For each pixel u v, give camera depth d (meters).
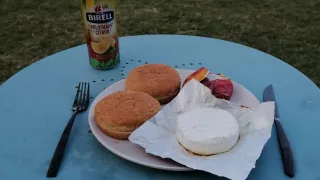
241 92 1.02
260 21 3.15
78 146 0.90
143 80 1.01
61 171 0.84
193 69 1.20
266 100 1.02
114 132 0.86
